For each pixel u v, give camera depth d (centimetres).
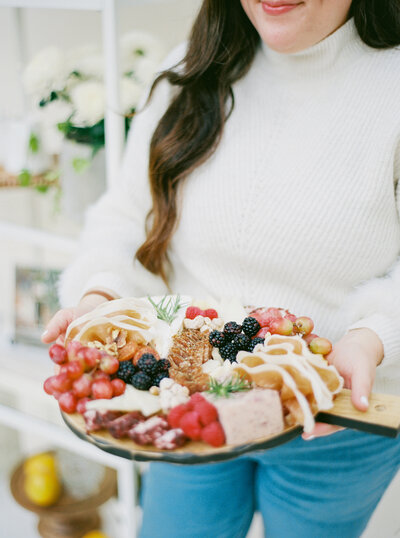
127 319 91
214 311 98
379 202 92
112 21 127
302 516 104
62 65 142
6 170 165
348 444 96
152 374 83
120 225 116
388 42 93
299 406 74
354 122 92
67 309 99
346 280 98
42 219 179
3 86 183
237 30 99
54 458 174
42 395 166
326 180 93
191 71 100
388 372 100
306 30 87
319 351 86
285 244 96
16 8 172
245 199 97
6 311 197
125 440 74
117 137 136
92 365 82
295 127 96
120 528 174
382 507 138
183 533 108
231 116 101
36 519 181
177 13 153
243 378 79
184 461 71
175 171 101
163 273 112
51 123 144
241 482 108
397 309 91
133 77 140
